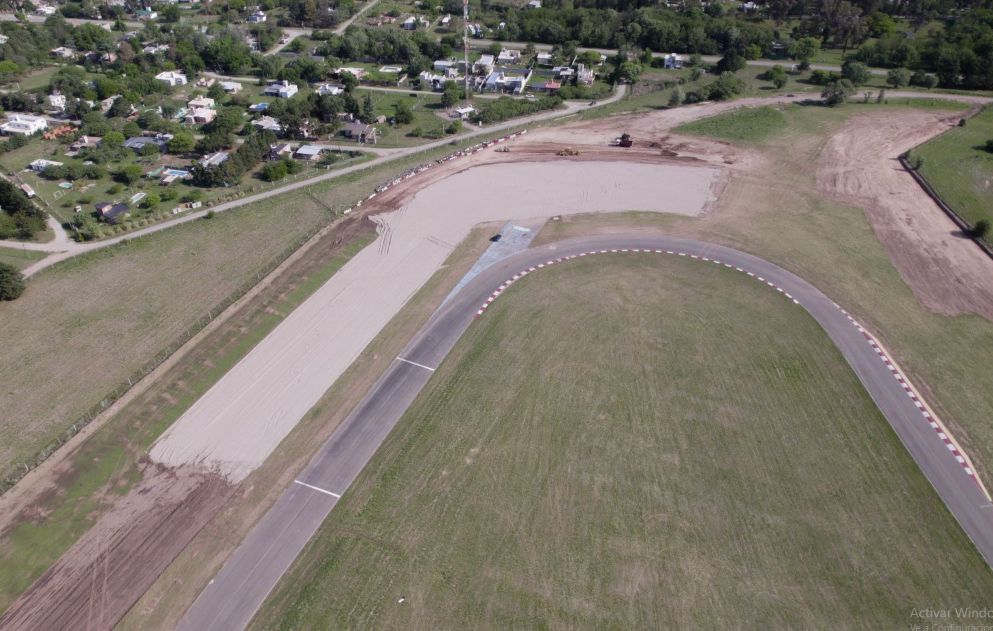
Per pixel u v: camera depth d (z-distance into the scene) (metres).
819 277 60.41
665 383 48.78
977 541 37.56
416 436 45.19
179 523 39.75
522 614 34.44
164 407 48.09
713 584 35.62
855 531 38.16
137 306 59.12
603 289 59.25
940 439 43.81
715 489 40.78
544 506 40.03
